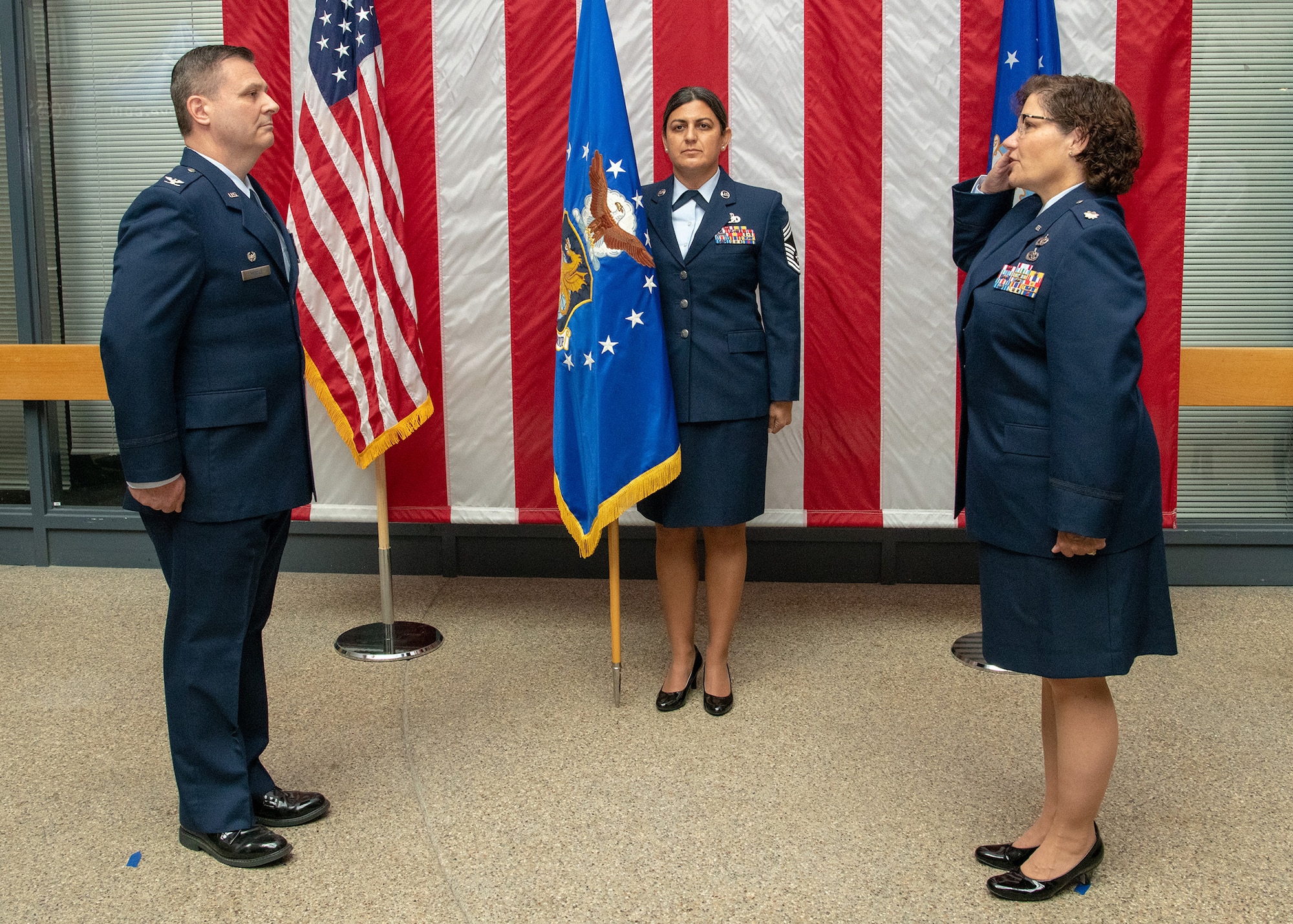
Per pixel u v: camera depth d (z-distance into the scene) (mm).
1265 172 3504
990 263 1837
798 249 3203
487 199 3209
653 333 2570
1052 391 1677
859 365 3236
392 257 2984
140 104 3779
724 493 2639
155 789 2303
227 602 1976
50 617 3383
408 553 3789
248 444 1952
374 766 2395
